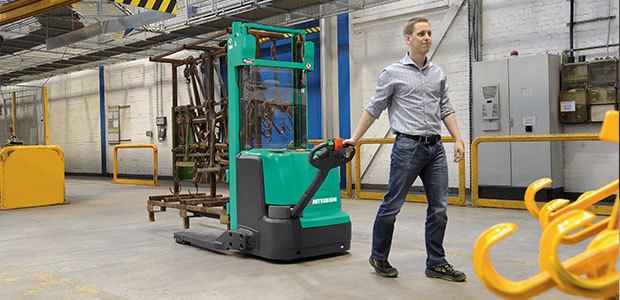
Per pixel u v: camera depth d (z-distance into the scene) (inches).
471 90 308.2
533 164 273.4
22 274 151.9
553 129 272.2
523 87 276.1
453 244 178.7
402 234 200.2
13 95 529.3
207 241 178.2
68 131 645.3
